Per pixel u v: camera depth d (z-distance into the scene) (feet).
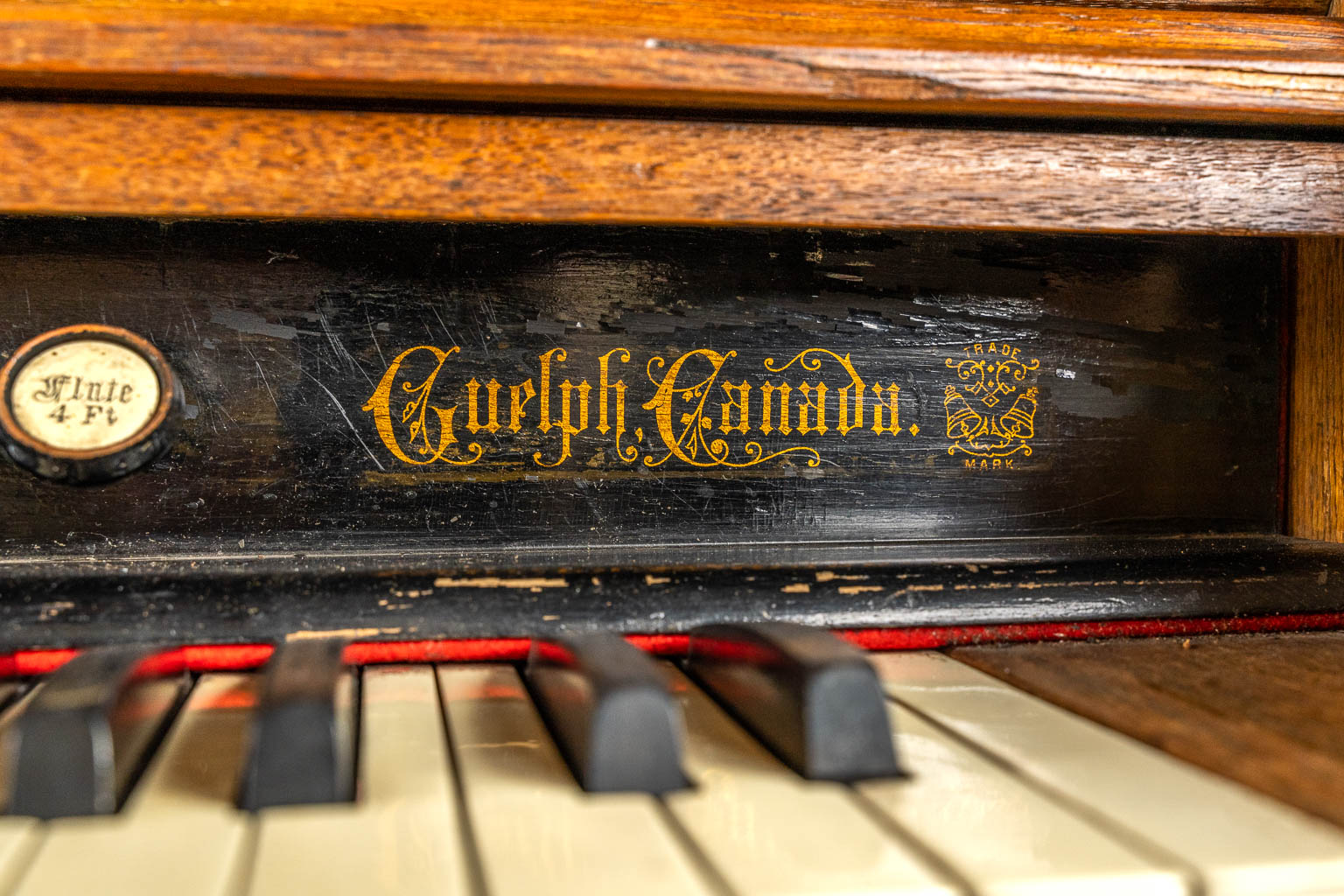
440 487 0.95
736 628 0.78
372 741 0.72
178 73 0.76
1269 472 1.06
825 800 0.67
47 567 0.86
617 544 0.97
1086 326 1.04
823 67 0.81
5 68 0.75
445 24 0.78
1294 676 0.82
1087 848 0.63
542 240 0.96
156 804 0.66
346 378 0.94
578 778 0.68
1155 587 0.93
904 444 1.01
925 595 0.90
